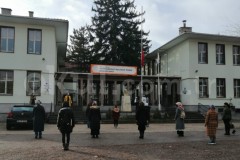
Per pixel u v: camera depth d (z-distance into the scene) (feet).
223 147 44.29
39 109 53.11
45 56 97.96
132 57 153.07
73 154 37.50
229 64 120.16
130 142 48.78
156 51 141.79
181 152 39.86
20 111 66.85
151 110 110.32
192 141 50.49
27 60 96.22
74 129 69.10
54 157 35.53
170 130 69.21
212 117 47.88
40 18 94.43
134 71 110.73
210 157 36.63
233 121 106.42
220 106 116.47
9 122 66.03
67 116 41.19
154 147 43.62
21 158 34.96
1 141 49.19
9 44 95.71
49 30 99.19
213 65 117.80
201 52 117.39
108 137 55.11
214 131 47.60
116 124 75.20
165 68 136.98
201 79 116.26
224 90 118.32
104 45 156.87
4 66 94.22
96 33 158.10
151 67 155.94
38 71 96.94
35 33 98.17
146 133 62.28
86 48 181.37
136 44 157.38
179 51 123.13
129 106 104.27
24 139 51.65
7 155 36.78
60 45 126.62
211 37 115.44
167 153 39.04
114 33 155.84
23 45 96.43
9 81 94.38
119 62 154.10
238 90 120.57
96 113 54.39
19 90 94.63
